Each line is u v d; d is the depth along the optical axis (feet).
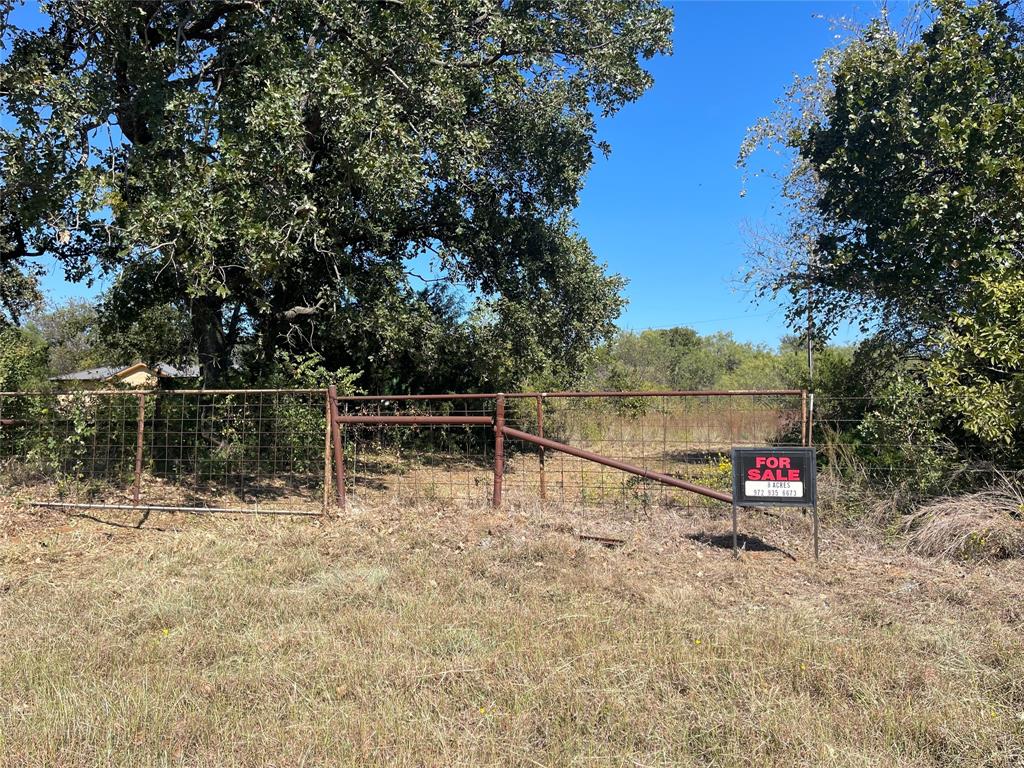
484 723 10.62
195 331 36.99
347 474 33.42
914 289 30.37
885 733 10.25
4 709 11.10
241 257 27.94
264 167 25.79
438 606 15.48
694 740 10.12
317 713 10.89
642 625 14.32
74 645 13.51
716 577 17.72
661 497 26.04
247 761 9.65
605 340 61.87
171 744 10.00
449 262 48.19
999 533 18.78
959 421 22.90
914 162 29.94
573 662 12.61
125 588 16.97
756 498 19.47
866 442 24.80
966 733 10.12
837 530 21.68
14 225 34.78
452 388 51.75
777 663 12.43
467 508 24.82
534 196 47.65
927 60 29.58
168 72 28.66
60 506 25.03
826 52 39.24
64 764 9.61
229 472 30.76
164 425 31.07
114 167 27.12
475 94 35.96
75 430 28.12
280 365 35.83
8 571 18.33
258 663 12.69
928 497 22.17
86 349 121.08
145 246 25.80
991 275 23.53
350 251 42.91
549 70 36.55
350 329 39.19
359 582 17.17
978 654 12.88
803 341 49.98
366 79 28.66
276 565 18.72
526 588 16.76
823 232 39.06
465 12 31.30
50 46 28.94
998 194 26.78
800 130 35.99
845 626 14.39
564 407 41.32
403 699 11.30
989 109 26.45
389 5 29.63
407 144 28.50
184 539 21.30
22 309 56.49
